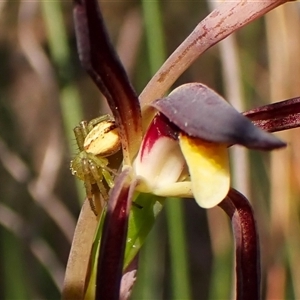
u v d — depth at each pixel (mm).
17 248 247
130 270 150
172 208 207
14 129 313
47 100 317
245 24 143
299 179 223
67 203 333
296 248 227
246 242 147
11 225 242
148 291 239
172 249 208
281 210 226
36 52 243
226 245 236
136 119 143
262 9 142
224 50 216
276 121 145
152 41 204
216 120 133
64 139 274
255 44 280
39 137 325
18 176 245
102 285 136
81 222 147
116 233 138
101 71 138
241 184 211
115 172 145
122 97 141
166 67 144
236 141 131
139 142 144
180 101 138
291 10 221
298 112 145
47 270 263
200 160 138
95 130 146
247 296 146
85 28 133
